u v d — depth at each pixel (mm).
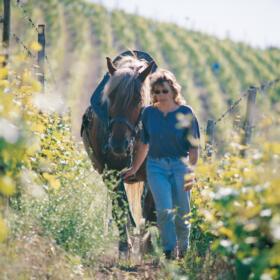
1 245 7602
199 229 10789
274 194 5762
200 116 51812
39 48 7648
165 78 10727
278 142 6273
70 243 9547
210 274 8109
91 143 13555
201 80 67000
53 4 87625
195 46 83688
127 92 11766
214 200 6680
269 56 88188
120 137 11750
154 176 10812
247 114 13641
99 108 12688
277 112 6672
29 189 7848
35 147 6738
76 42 75688
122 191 12141
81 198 10469
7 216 8055
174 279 7977
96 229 10055
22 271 7574
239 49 88625
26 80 7426
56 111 12852
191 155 10734
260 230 6121
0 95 6465
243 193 6301
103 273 9891
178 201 10836
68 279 8367
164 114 10820
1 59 7336
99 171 13641
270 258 5527
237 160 7293
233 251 6223
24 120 6945
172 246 10523
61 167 11750
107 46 74688
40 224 9531
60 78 58688
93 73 62062
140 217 12953
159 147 10812
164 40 83125
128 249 11703
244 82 69812
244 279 6570
